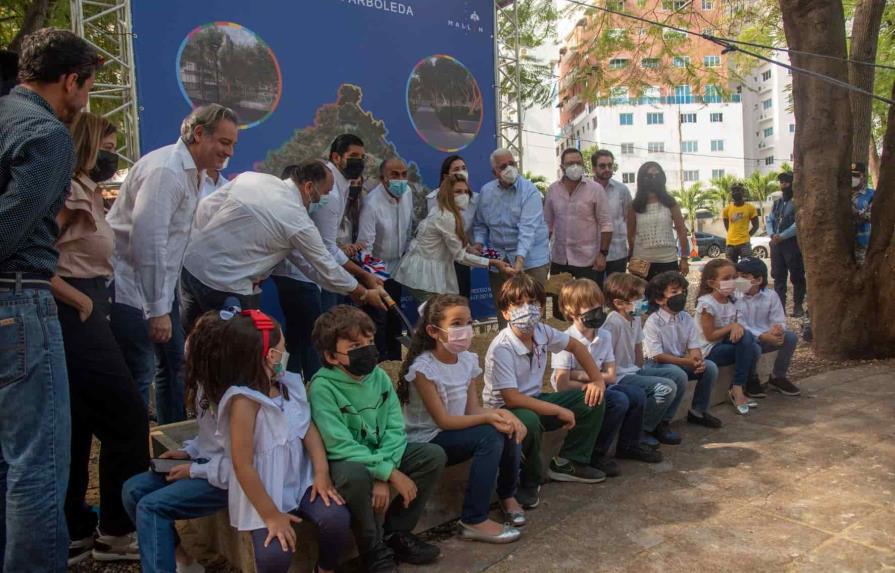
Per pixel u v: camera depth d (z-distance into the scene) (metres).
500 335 3.60
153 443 3.37
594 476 3.66
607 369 4.02
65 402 2.35
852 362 6.20
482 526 3.08
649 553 2.89
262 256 3.65
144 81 5.09
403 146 6.50
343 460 2.72
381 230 5.36
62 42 2.32
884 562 2.77
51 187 2.18
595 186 6.08
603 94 9.57
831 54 6.11
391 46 6.36
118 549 2.94
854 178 7.11
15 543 2.27
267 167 5.68
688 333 4.61
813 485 3.55
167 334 3.19
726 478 3.68
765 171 52.62
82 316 2.70
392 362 4.63
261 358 2.55
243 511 2.48
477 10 7.00
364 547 2.73
